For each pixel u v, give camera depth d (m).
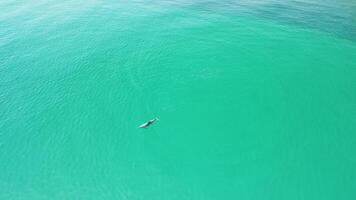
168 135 28.00
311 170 24.11
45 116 30.50
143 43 42.75
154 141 27.48
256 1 56.22
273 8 52.59
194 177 24.14
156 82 34.91
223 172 24.41
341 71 35.09
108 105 31.81
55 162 25.70
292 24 46.56
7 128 29.09
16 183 24.02
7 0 58.50
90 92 33.69
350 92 31.94
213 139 27.48
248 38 42.88
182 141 27.38
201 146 26.83
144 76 35.94
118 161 25.70
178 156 25.97
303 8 52.28
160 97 32.66
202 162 25.36
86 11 53.84
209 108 31.00
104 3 57.25
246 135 27.73
